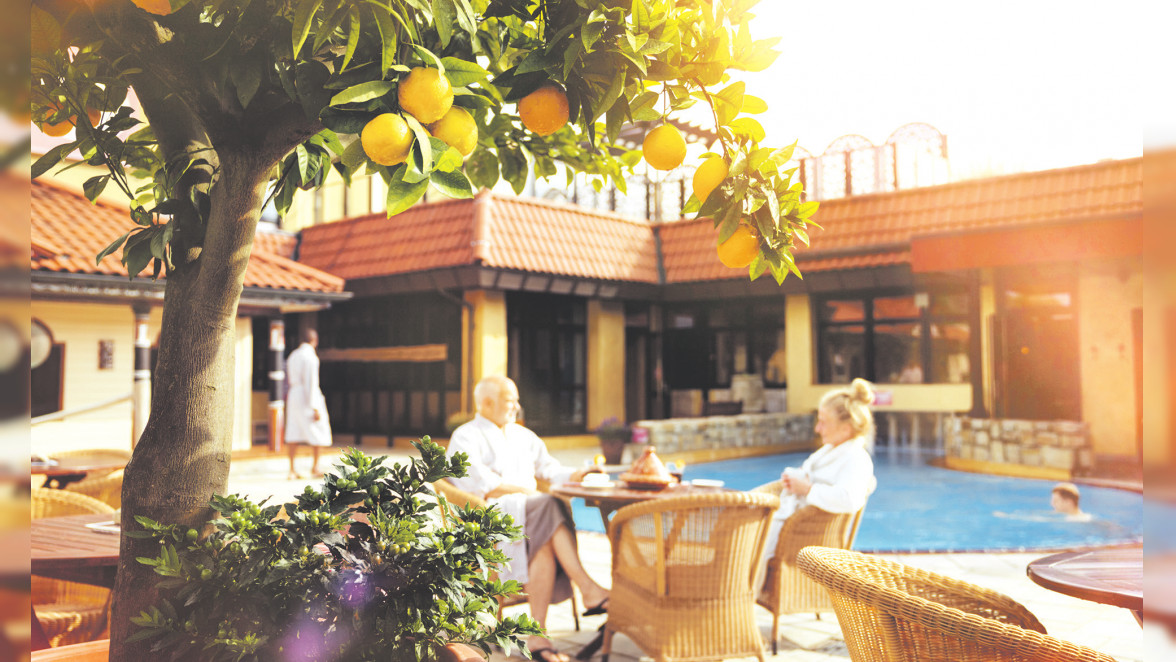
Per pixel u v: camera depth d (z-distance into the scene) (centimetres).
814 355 1852
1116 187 1355
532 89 143
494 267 1547
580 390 1834
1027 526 1003
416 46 125
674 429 1535
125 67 150
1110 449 1533
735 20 144
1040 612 530
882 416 1795
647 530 410
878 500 1198
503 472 505
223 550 158
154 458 163
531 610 448
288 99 158
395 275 1662
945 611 193
